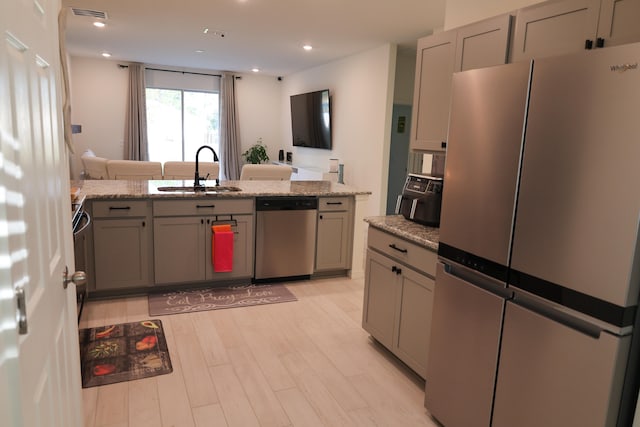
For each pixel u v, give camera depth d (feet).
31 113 3.17
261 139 33.30
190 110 31.35
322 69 26.32
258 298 12.17
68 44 23.22
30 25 3.15
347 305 12.00
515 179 5.39
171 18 17.17
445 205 6.63
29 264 3.00
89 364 8.45
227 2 14.82
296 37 19.43
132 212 11.39
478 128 5.92
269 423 7.01
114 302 11.47
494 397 5.85
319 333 10.25
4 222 2.36
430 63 8.84
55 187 4.11
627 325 4.39
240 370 8.50
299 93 29.84
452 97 6.40
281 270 13.41
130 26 18.72
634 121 4.14
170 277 12.07
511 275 5.52
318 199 13.47
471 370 6.23
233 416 7.14
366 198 14.06
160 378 8.11
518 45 6.98
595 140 4.47
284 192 13.02
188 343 9.48
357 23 16.72
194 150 31.89
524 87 5.21
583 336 4.68
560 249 4.87
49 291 3.66
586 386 4.67
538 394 5.22
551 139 4.91
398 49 20.81
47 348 3.51
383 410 7.48
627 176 4.21
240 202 12.51
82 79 28.07
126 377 8.08
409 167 23.80
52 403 3.68
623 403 4.58
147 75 29.63
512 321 5.51
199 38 20.65
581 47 6.05
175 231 11.91
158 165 16.11
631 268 4.25
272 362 8.86
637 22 5.39
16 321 2.52
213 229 12.05
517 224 5.39
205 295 12.20
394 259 8.69
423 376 7.81
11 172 2.57
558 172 4.85
